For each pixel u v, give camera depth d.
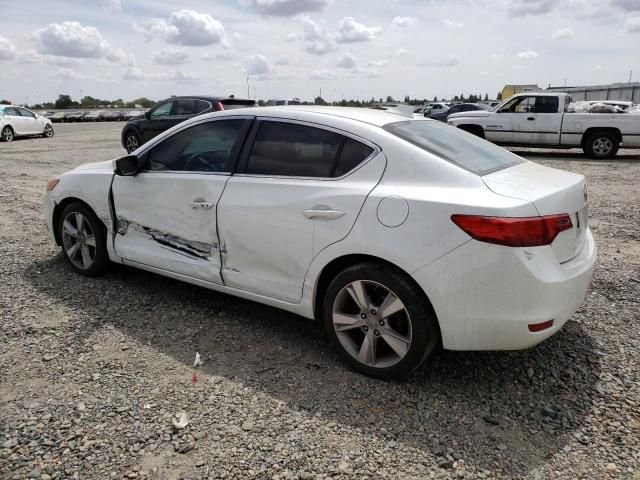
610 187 9.51
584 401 2.97
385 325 3.08
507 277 2.70
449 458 2.51
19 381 3.11
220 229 3.67
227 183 3.65
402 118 3.64
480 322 2.79
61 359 3.36
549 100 14.50
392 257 2.91
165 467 2.43
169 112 14.11
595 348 3.53
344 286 3.17
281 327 3.87
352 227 3.04
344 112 3.54
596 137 14.02
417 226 2.85
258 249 3.49
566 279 2.83
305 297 3.36
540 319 2.76
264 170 3.55
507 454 2.54
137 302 4.25
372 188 3.06
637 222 6.82
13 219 7.06
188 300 4.31
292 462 2.47
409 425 2.75
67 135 25.20
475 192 2.84
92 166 4.86
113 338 3.66
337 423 2.76
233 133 3.77
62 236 4.86
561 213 2.88
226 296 4.41
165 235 4.06
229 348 3.55
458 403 2.95
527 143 14.92
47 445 2.56
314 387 3.09
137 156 4.22
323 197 3.18
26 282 4.66
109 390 3.03
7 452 2.50
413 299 2.92
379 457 2.51
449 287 2.80
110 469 2.41
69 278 4.77
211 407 2.88
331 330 3.30
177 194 3.91
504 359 3.41
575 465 2.47
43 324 3.84
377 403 2.94
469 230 2.72
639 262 5.18
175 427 2.70
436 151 3.14
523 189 2.91
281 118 3.58
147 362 3.35
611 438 2.66
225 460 2.48
